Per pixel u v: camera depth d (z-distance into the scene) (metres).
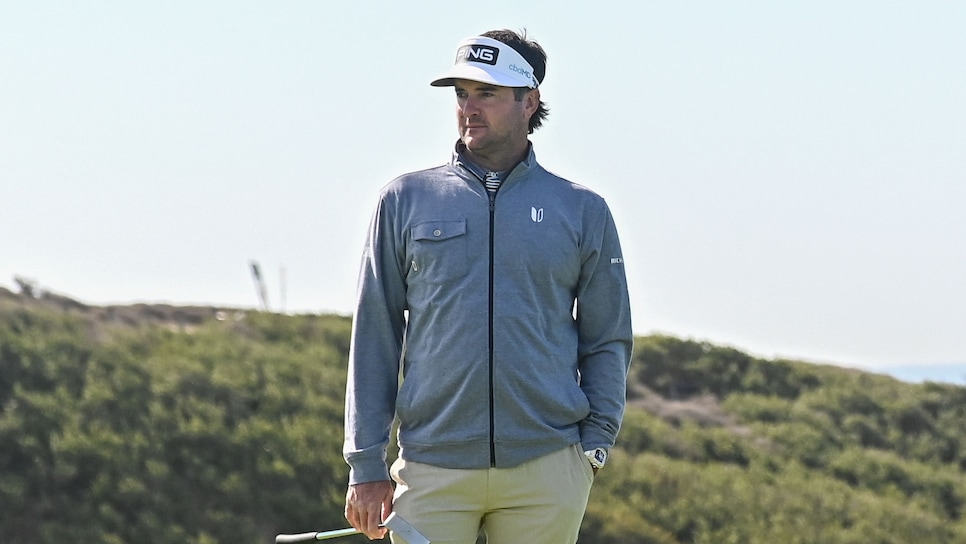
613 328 9.40
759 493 47.41
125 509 35.41
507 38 9.24
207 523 35.50
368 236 9.33
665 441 54.28
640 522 40.78
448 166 9.22
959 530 47.84
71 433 38.00
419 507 9.02
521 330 8.88
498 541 9.20
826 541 43.34
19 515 34.34
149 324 53.12
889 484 54.34
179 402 42.41
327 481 38.78
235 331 55.69
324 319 62.19
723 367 69.25
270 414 43.41
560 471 9.05
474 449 8.89
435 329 8.96
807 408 64.62
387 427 9.27
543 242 8.95
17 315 47.50
